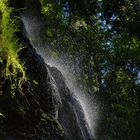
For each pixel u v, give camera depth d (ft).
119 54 53.67
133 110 47.47
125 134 41.70
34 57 11.38
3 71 9.69
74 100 18.33
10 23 10.25
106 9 60.23
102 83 50.67
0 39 9.76
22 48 10.68
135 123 42.86
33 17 36.42
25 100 10.26
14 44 10.02
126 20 60.54
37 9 37.09
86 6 58.75
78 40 50.44
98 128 38.34
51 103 11.77
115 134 40.63
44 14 48.91
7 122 9.64
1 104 9.61
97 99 46.34
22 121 10.01
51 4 54.08
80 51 49.42
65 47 47.16
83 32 52.03
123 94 50.49
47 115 11.37
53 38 46.37
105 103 46.24
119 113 43.83
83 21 58.65
